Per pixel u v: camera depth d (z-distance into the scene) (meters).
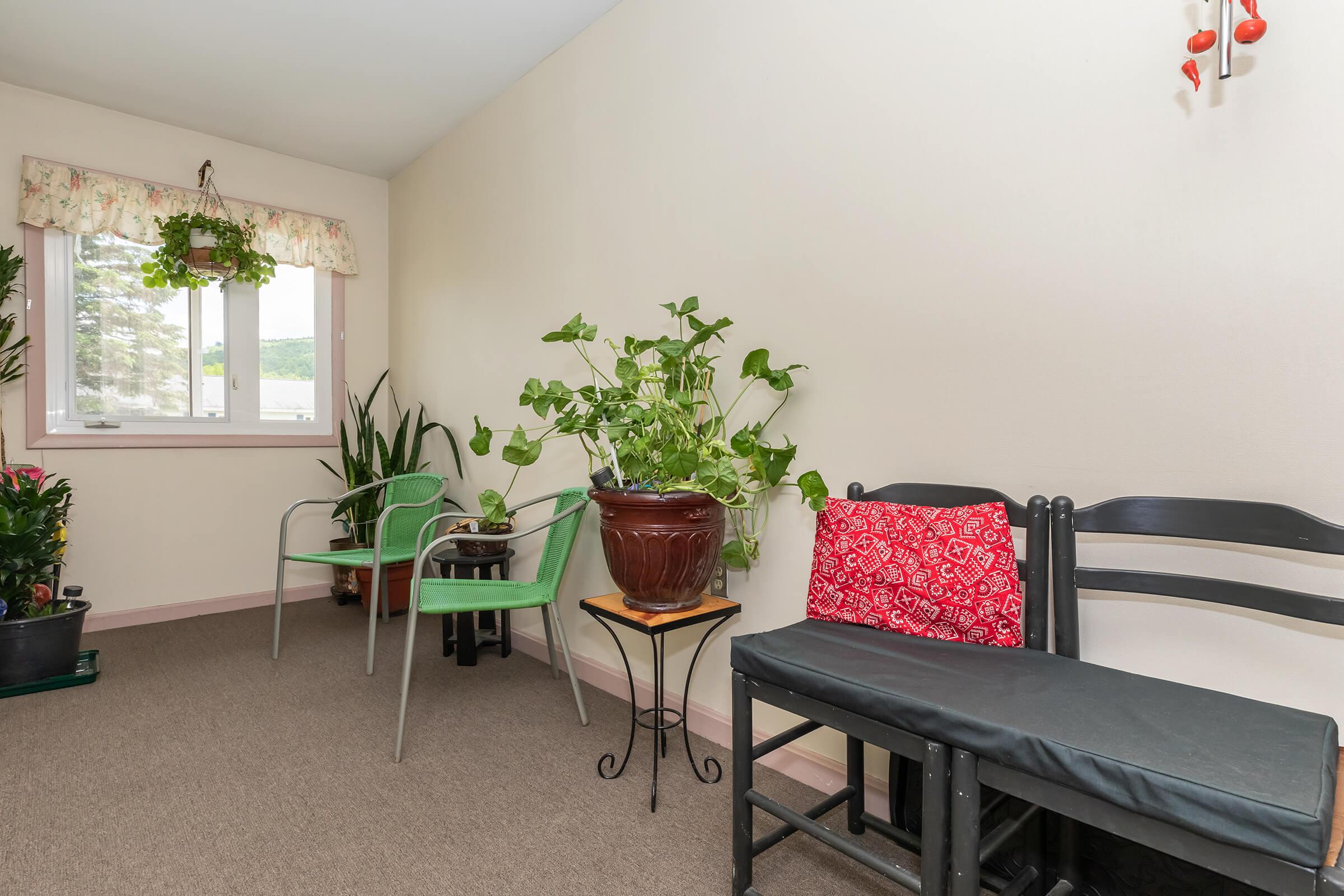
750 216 2.07
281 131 3.56
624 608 1.88
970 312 1.59
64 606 2.67
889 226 1.74
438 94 3.18
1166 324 1.30
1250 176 1.20
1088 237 1.40
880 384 1.76
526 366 3.02
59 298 3.23
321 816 1.69
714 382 2.18
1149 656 1.34
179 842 1.58
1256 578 1.21
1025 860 1.35
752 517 2.04
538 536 2.92
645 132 2.42
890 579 1.48
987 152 1.55
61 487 2.68
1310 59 1.15
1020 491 1.50
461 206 3.49
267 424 3.83
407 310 4.03
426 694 2.50
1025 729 0.97
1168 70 1.29
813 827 1.24
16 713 2.29
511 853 1.55
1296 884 0.76
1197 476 1.27
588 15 2.59
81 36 2.71
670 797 1.81
